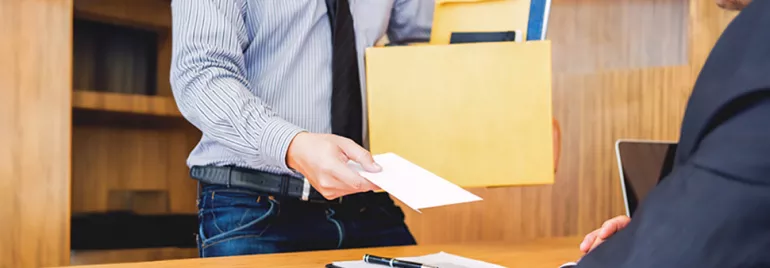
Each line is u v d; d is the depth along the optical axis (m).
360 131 1.23
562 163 2.35
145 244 2.04
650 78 2.18
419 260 0.94
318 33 1.24
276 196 1.17
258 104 1.02
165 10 2.14
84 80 1.95
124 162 2.06
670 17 2.32
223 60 1.06
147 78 2.11
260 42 1.19
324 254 1.03
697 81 0.51
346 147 0.94
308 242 1.19
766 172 0.42
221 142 1.04
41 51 1.73
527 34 1.25
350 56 1.22
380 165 0.95
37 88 1.72
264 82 1.19
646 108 2.19
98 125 2.00
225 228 1.16
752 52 0.46
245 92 1.02
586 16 2.36
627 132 2.24
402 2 1.41
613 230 0.92
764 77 0.44
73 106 1.79
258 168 1.16
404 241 1.34
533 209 2.35
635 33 2.40
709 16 2.09
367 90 1.21
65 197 1.76
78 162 1.95
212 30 1.06
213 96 1.02
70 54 1.77
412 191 0.83
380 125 1.20
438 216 2.23
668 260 0.45
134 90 2.08
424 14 1.42
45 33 1.73
